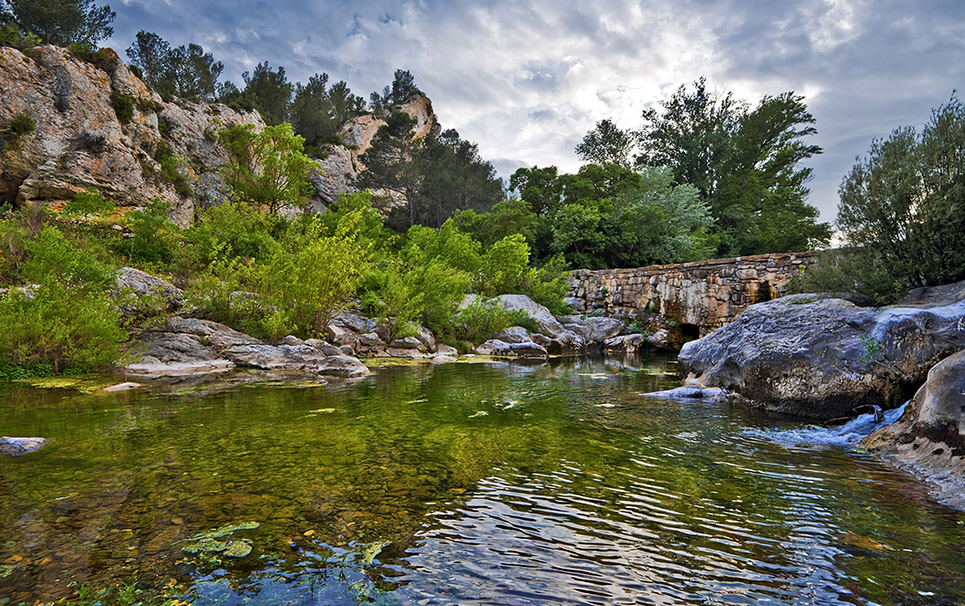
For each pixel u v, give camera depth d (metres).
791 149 44.53
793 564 2.51
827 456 4.68
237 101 45.78
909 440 4.62
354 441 4.86
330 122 67.44
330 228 24.86
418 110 86.25
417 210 53.50
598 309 23.69
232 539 2.64
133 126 29.69
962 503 3.39
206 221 19.20
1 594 2.06
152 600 2.03
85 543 2.56
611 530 2.90
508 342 17.86
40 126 24.78
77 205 20.00
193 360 10.09
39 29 41.91
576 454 4.61
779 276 18.06
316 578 2.26
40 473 3.71
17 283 11.05
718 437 5.43
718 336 9.38
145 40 51.69
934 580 2.36
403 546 2.62
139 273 12.48
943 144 7.94
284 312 12.35
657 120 48.34
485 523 2.96
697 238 33.50
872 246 8.71
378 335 14.65
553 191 39.81
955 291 7.06
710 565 2.49
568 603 2.10
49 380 8.34
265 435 5.03
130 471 3.78
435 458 4.34
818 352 6.91
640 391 8.83
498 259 23.19
